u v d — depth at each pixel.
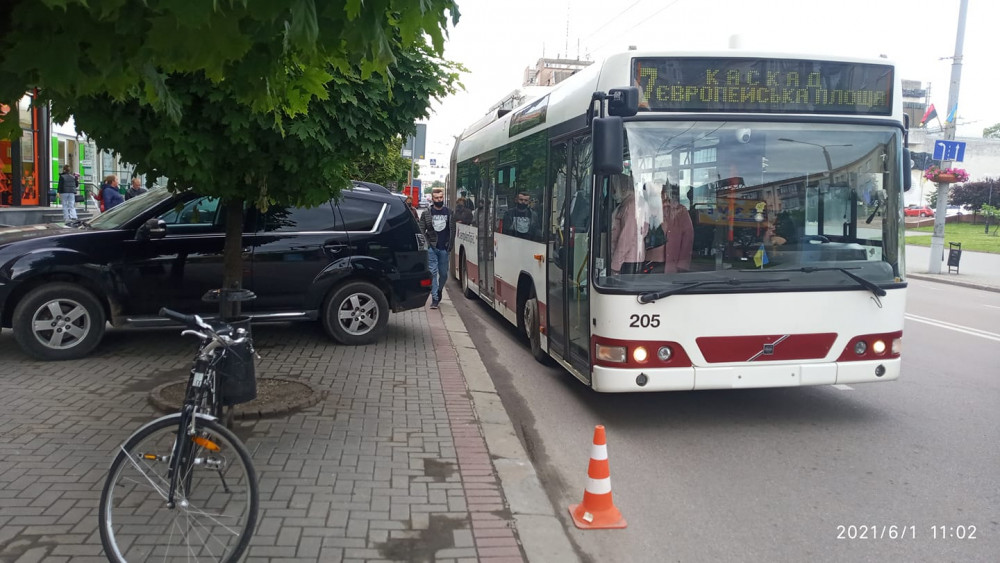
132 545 3.68
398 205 9.49
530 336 9.27
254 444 5.59
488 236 12.12
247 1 2.99
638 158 6.32
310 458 5.34
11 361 7.84
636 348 6.22
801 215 6.50
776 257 6.45
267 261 8.71
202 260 8.28
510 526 4.42
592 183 6.55
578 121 7.29
